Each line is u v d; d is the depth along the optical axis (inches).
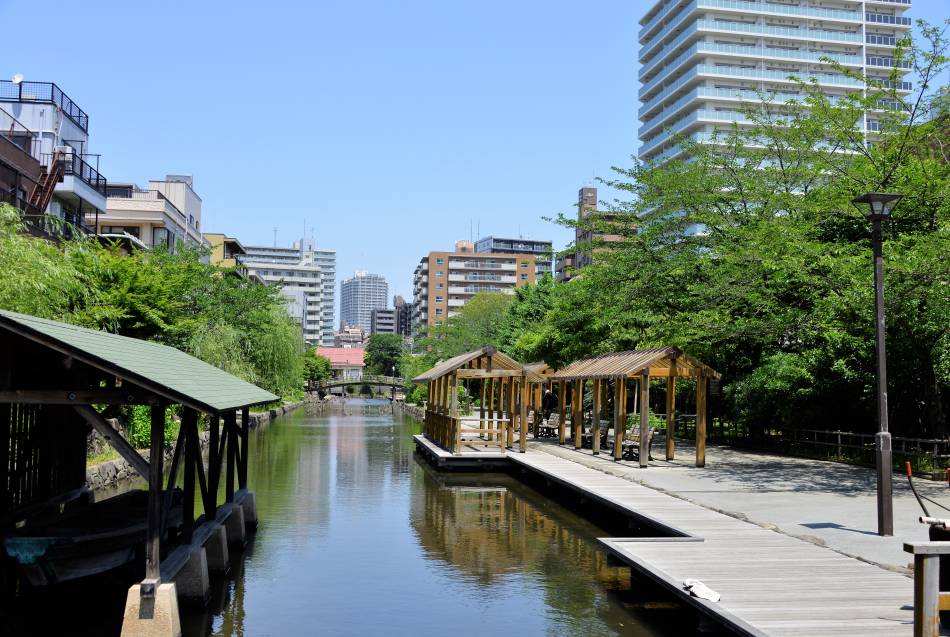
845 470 782.5
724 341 1043.9
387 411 3112.7
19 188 1136.2
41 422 480.1
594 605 411.5
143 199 2018.9
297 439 1542.8
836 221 851.4
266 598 427.2
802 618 302.8
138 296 1019.3
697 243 1021.2
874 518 509.4
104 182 1503.4
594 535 603.2
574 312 1295.5
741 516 515.5
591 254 1130.0
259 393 613.9
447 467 988.6
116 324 961.5
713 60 3277.6
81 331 377.7
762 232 841.5
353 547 558.9
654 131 3567.9
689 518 515.5
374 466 1072.2
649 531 537.3
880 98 872.3
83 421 561.9
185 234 2305.6
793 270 744.3
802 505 562.6
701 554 413.7
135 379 314.3
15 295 657.0
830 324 738.2
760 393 998.4
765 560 400.2
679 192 1026.1
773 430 1136.8
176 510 477.4
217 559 473.4
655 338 1199.6
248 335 1760.6
